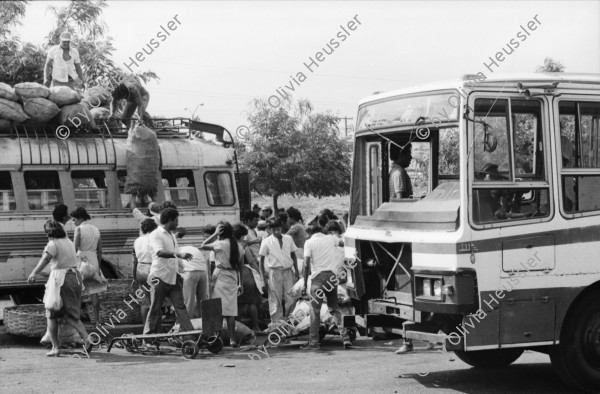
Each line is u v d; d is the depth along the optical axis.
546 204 8.53
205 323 11.36
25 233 14.31
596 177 8.76
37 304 13.80
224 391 8.84
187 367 10.47
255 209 18.36
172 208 11.95
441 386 9.12
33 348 12.14
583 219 8.61
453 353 11.45
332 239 12.00
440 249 8.32
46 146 14.64
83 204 14.94
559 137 8.62
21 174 14.38
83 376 9.82
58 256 11.28
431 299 8.38
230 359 11.13
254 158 35.97
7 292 14.80
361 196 10.03
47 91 14.64
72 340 12.03
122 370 10.25
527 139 8.55
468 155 8.28
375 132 9.66
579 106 8.73
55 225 11.32
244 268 13.20
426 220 8.60
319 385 9.17
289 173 36.41
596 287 8.82
